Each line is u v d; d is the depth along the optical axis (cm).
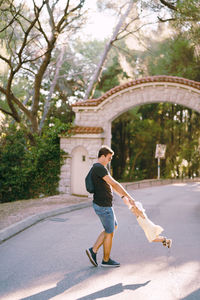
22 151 1794
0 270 526
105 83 3159
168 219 1008
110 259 537
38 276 495
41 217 999
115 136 3466
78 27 1884
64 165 1625
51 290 440
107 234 524
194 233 796
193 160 3966
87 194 1562
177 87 1509
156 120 3747
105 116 1617
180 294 423
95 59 2897
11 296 422
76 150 1617
